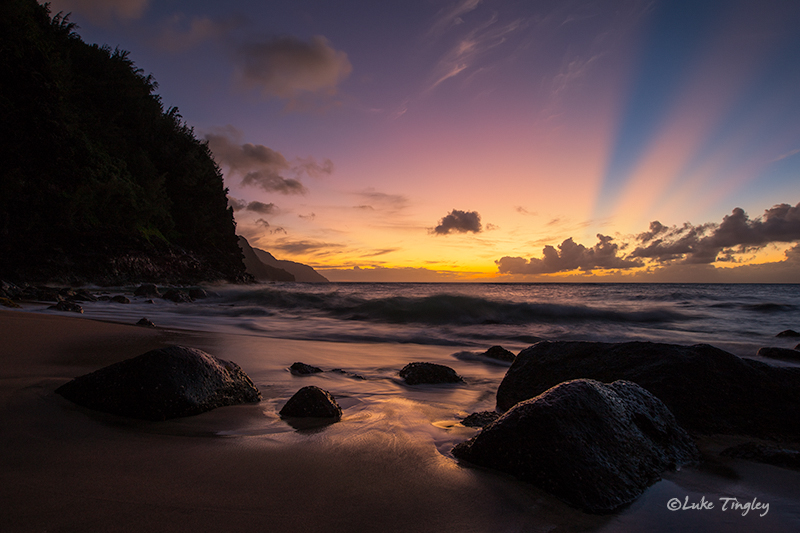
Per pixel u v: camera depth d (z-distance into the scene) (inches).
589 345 155.4
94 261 1173.1
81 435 86.0
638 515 66.5
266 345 246.1
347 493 66.8
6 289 500.4
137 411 100.2
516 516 63.4
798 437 108.7
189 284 1561.3
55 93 1117.1
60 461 72.1
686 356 134.1
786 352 251.0
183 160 1914.4
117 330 243.4
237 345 235.1
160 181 1688.0
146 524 53.1
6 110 997.2
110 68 1718.8
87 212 1240.2
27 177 1043.3
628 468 78.6
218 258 2004.2
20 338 184.1
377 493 67.5
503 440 80.9
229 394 120.1
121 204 1368.1
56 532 49.6
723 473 85.7
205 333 283.6
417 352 283.4
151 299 654.5
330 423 107.1
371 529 56.5
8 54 1013.2
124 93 1756.9
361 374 194.1
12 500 57.0
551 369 150.8
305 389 118.0
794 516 66.9
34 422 89.9
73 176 1150.3
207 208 2034.9
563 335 394.9
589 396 88.4
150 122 1852.9
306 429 100.8
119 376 106.0
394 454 85.3
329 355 238.5
